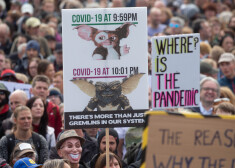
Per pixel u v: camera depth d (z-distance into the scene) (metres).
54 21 45.28
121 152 24.28
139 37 16.77
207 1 54.91
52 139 23.78
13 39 39.34
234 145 12.57
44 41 36.94
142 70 16.78
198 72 18.23
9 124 24.28
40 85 25.23
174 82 18.31
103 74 16.77
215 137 12.55
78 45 16.75
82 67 16.75
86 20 16.70
